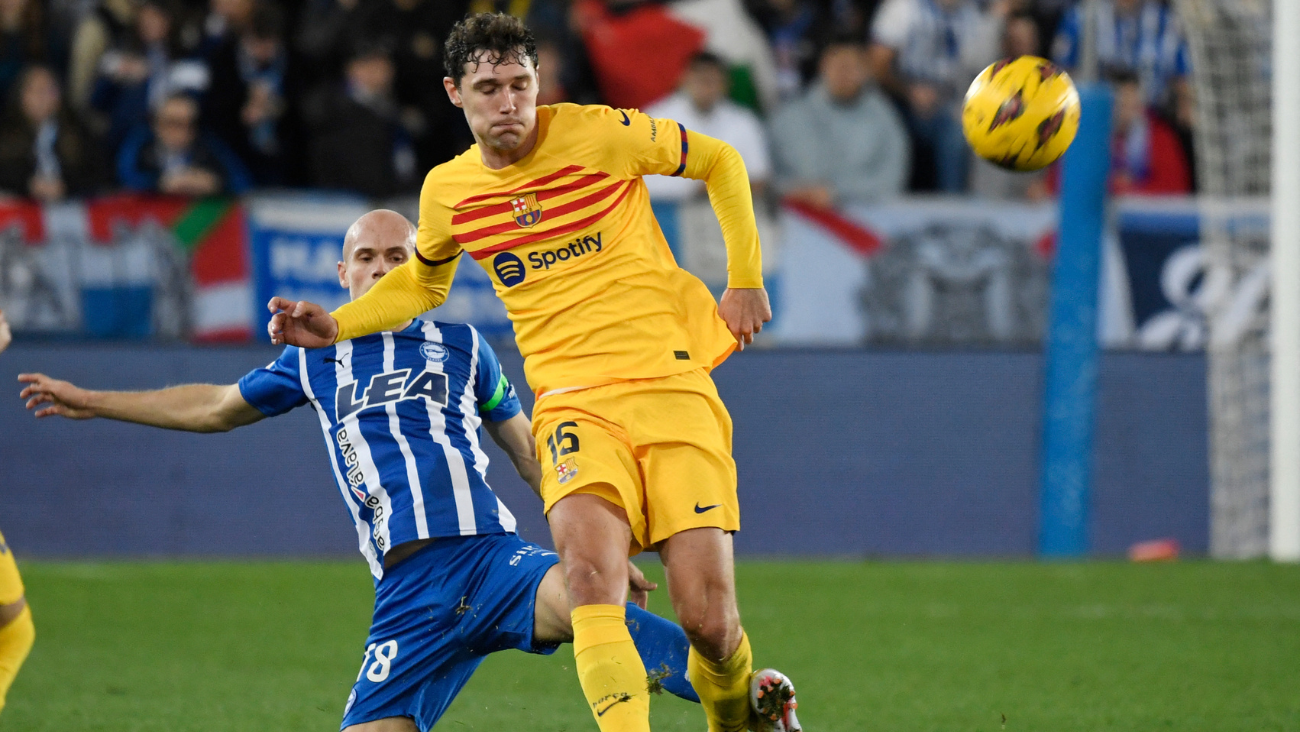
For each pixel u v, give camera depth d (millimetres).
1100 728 17750
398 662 13766
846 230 41281
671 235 39594
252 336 38969
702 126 43281
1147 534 41344
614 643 12484
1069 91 14953
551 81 43344
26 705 19219
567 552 12773
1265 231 42062
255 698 19922
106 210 38375
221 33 42500
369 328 14203
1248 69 42656
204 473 38781
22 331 37969
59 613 27781
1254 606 29094
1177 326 41969
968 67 46625
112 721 18125
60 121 41125
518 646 13742
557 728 18125
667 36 45469
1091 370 38719
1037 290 41719
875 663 22875
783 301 41094
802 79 47000
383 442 14078
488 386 15039
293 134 43156
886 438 41094
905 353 41219
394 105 42875
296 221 39469
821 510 40688
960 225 41562
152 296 38531
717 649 12875
